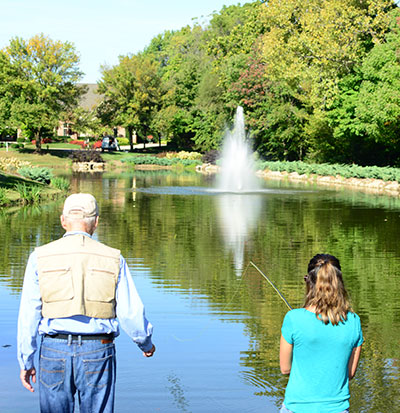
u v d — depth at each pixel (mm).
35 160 68188
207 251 14000
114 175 49875
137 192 32094
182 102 82562
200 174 53188
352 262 12852
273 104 56344
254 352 6766
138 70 80875
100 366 3377
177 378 5910
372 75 37875
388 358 6688
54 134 97875
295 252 14039
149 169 62906
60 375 3340
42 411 3396
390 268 12211
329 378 3291
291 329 3311
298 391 3314
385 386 5824
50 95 70562
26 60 70562
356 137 47906
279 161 57469
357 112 39375
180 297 9469
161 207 24359
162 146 89938
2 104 69375
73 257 3432
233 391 5594
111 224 18781
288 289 10172
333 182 43406
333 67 42500
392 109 35688
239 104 59750
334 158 51281
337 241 15789
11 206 23625
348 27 41062
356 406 5332
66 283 3369
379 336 7555
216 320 8125
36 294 3395
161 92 83000
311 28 42125
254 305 9008
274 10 45750
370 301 9469
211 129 71625
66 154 73500
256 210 23547
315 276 3363
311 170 48062
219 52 80750
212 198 28875
